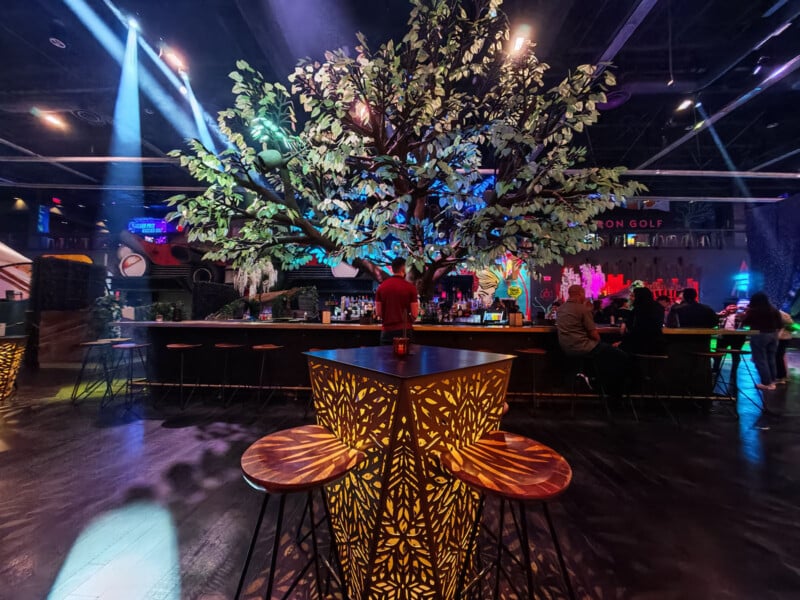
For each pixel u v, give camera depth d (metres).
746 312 5.49
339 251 3.67
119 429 3.57
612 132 7.13
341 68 3.16
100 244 10.90
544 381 4.54
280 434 1.58
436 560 1.38
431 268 4.22
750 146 7.48
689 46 4.78
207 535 1.93
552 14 3.99
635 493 2.42
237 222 7.37
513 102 3.35
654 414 4.20
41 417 3.94
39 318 6.70
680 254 9.22
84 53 5.06
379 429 1.33
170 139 7.55
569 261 9.29
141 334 5.23
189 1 4.19
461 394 1.45
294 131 3.78
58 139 7.55
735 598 1.55
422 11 3.06
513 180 3.34
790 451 3.12
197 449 3.07
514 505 2.28
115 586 1.58
